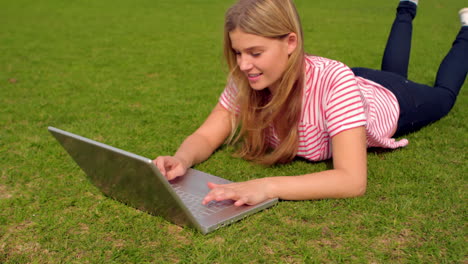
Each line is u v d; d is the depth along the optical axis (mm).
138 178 1904
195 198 2260
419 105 3240
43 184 2629
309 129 2605
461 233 1978
